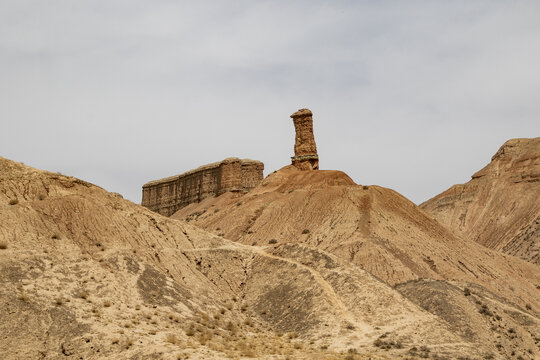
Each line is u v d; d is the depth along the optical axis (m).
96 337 54.47
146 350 52.50
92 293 63.66
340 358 56.62
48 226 70.81
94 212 77.00
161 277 72.88
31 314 55.94
